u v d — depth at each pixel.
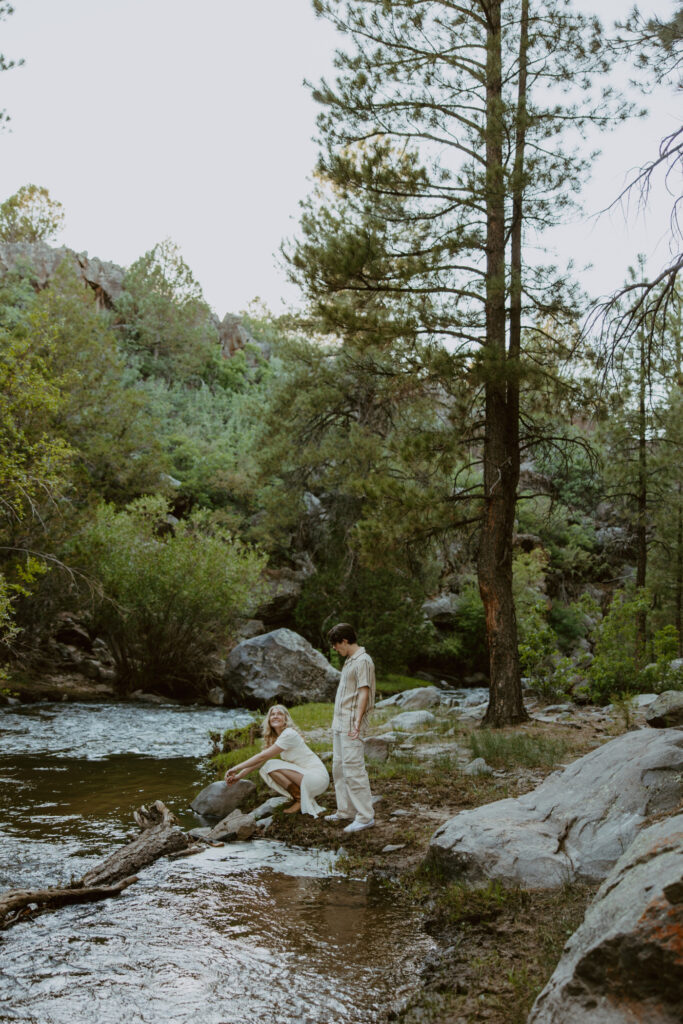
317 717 12.38
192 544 19.81
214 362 45.56
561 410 12.77
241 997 3.70
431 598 27.45
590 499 21.88
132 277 45.78
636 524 21.12
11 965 4.03
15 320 28.88
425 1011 3.54
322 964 4.08
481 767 8.26
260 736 11.02
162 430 35.03
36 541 17.30
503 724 11.33
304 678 17.78
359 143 12.21
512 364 10.76
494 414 11.97
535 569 26.09
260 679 17.67
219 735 11.51
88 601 18.52
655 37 7.10
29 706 15.95
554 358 12.41
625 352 8.09
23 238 56.03
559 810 5.38
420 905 4.96
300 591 25.59
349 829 6.55
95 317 26.12
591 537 33.31
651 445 19.98
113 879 5.47
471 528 12.90
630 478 20.50
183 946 4.31
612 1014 2.65
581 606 14.94
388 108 11.77
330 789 7.86
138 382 39.97
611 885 3.21
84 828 6.88
